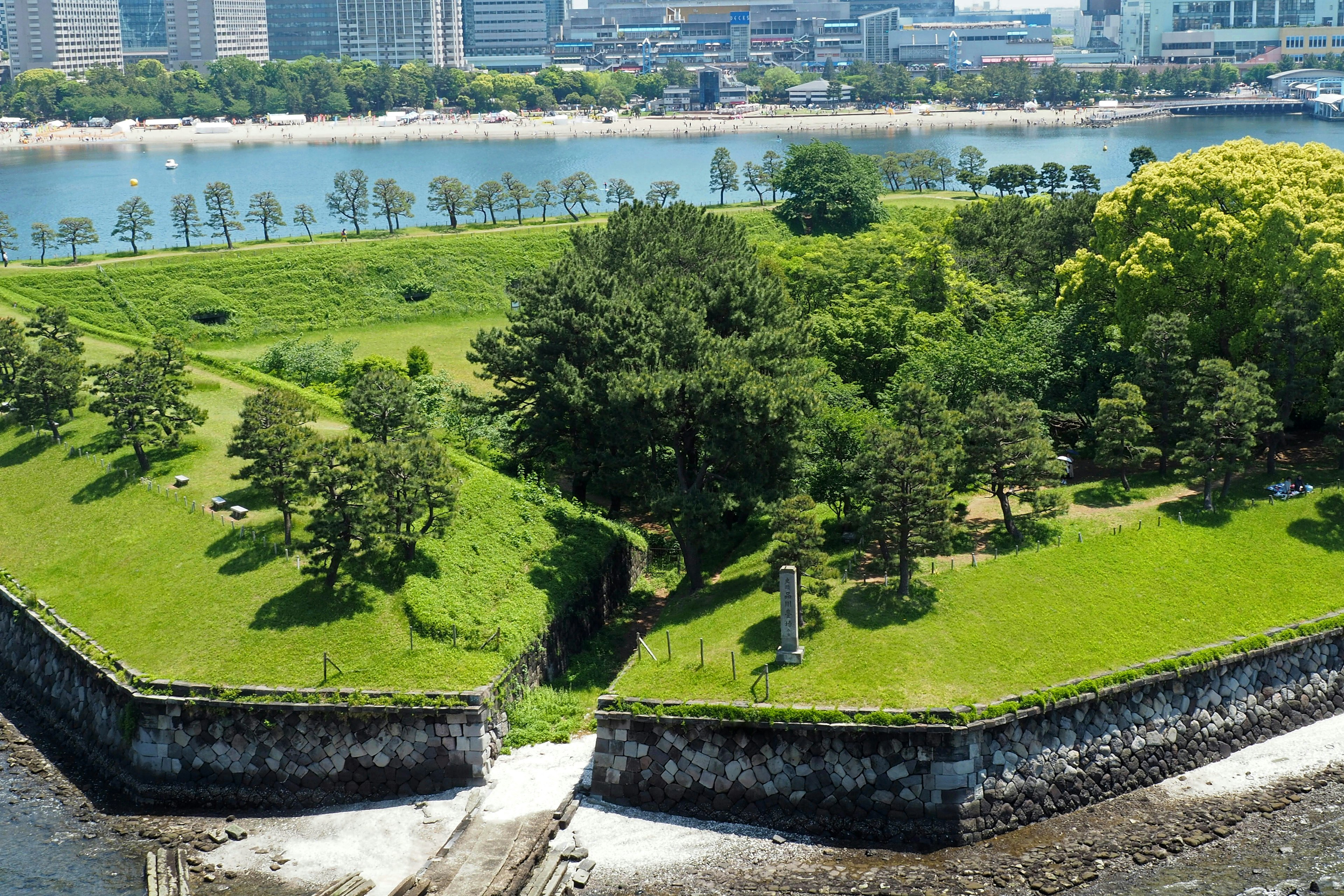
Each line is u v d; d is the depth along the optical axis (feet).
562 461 396.57
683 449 336.90
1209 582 308.60
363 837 257.75
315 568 307.78
